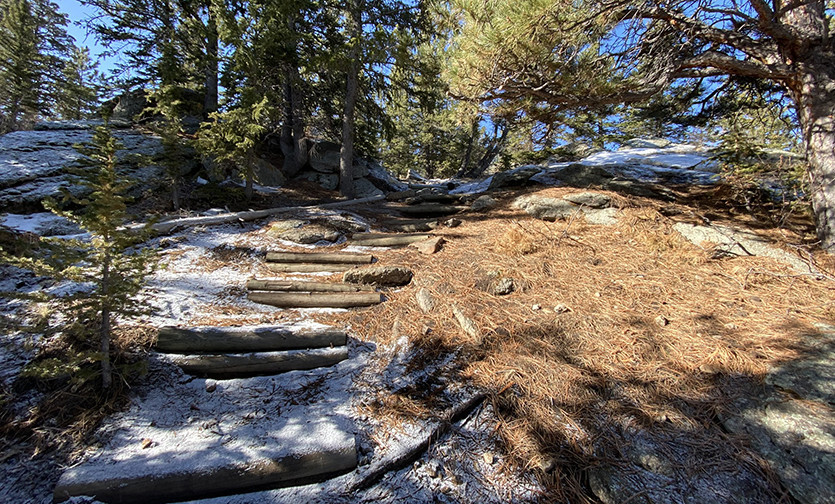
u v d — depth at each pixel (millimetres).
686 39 4285
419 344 2920
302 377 2670
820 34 3707
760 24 3598
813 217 3971
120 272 2443
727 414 2168
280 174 9188
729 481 1868
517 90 4625
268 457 1988
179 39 8062
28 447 1992
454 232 5465
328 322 3260
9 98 16734
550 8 3594
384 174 11922
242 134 6113
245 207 6562
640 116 7402
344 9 8547
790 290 3193
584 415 2270
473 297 3480
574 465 2039
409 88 9609
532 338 2885
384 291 3783
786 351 2441
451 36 5867
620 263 3984
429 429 2229
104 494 1817
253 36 6359
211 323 3074
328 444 2074
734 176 4953
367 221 6430
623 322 2994
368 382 2609
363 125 10383
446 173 24844
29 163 5496
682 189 6152
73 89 15648
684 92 5945
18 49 15875
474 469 2055
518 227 4961
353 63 7715
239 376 2646
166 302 3301
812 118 3852
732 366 2428
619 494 1868
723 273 3570
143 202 5859
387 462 2051
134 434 2133
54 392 2264
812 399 2076
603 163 8516
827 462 1765
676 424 2156
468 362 2723
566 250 4375
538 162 12250
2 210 4734
